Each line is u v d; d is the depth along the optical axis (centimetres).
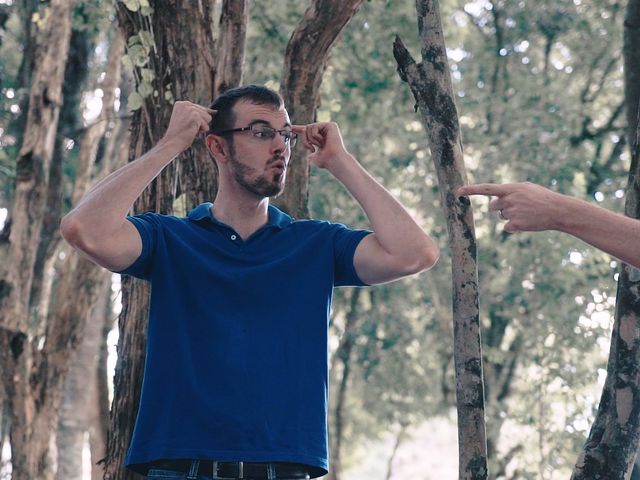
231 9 502
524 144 1366
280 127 322
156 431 295
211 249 314
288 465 294
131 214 493
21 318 975
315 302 311
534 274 1356
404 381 1545
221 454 288
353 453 1972
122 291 485
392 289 1495
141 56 504
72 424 1168
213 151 326
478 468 308
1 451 1225
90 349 1184
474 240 317
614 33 1460
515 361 1500
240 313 304
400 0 1195
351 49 1217
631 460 304
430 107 325
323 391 305
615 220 241
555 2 1460
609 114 1531
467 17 1545
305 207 502
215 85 502
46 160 998
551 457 1412
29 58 1233
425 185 1428
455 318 315
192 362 298
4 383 970
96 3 1017
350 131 1347
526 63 1513
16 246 980
